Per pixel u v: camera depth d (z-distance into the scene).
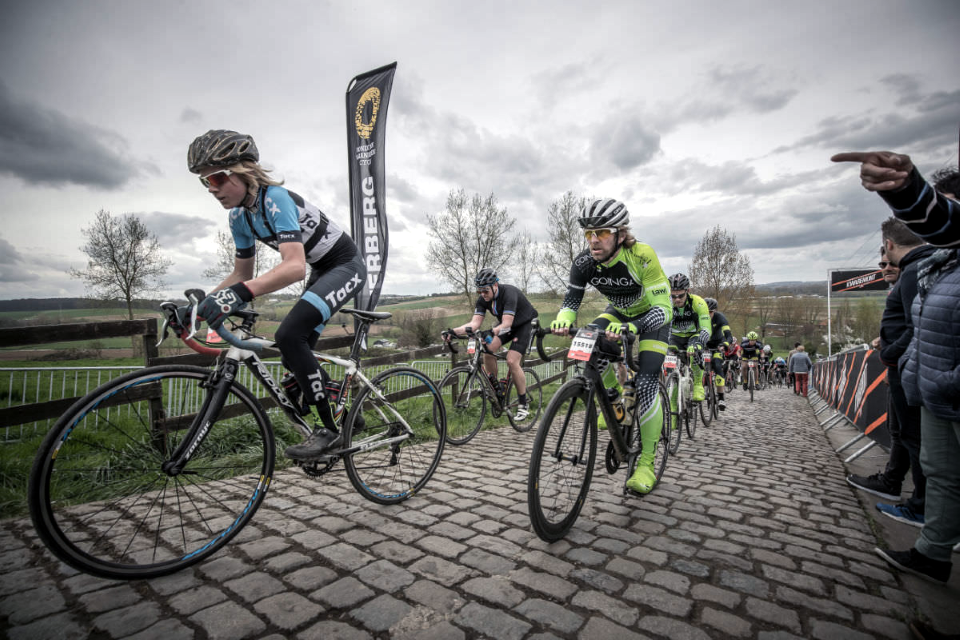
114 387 1.60
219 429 3.45
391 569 1.74
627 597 1.58
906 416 2.40
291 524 2.15
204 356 3.42
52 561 1.74
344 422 2.27
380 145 7.71
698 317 5.41
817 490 2.94
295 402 2.13
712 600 1.57
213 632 1.34
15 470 2.75
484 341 4.41
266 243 2.18
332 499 2.52
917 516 2.38
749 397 11.09
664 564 1.83
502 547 1.95
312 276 2.39
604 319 2.62
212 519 2.15
